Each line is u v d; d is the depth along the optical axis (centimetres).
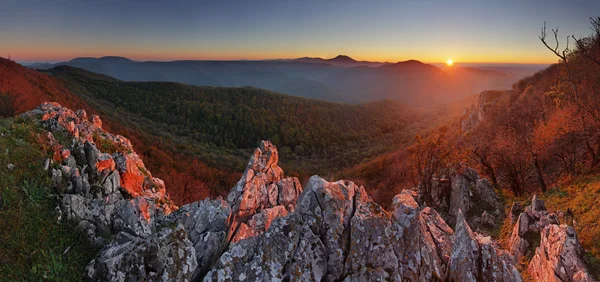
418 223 1323
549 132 3700
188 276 1208
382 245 1273
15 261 1231
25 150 1880
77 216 1556
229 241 1405
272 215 1708
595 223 2144
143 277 1135
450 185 3672
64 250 1355
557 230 1875
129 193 2262
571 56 4350
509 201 3447
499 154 3775
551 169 3825
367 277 1211
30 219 1440
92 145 2136
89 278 1170
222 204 1653
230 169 10300
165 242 1200
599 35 3703
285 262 1230
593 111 3372
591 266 1664
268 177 2297
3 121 2189
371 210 1384
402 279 1227
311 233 1299
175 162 7812
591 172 3069
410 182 5453
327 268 1258
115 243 1306
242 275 1193
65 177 1856
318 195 1398
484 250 1328
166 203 2803
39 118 2361
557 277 1730
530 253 2230
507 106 7950
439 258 1399
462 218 1410
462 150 4047
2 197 1494
